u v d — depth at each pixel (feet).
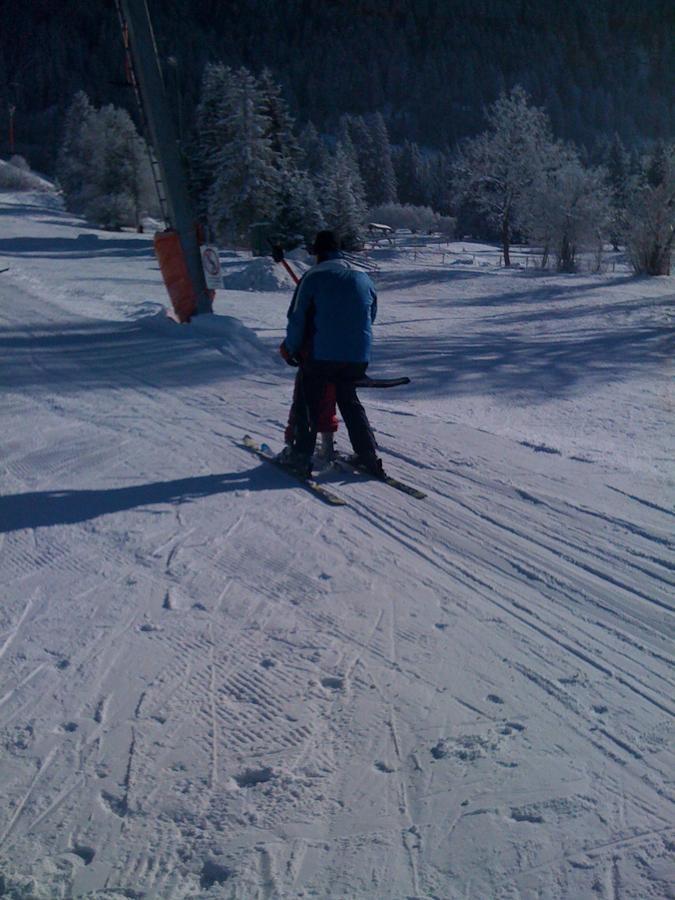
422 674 12.21
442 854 8.90
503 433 25.77
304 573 15.57
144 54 42.27
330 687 11.92
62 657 12.76
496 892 8.40
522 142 135.74
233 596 14.66
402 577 15.42
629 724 11.05
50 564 16.11
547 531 17.63
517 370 40.01
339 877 8.66
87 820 9.53
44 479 20.97
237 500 19.44
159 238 43.93
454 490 20.17
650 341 52.29
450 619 13.87
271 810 9.59
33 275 82.33
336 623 13.70
